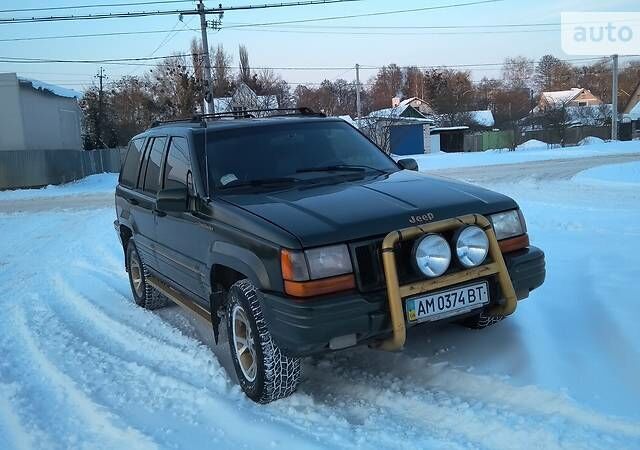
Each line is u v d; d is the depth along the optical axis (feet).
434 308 12.02
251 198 14.03
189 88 149.07
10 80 102.99
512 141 171.12
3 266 31.76
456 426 11.34
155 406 13.52
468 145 176.76
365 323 11.56
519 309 16.42
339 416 12.25
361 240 11.90
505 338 14.53
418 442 10.91
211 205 14.25
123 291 24.77
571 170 74.64
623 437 10.18
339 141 16.94
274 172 15.40
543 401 11.54
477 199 13.35
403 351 14.58
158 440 11.90
